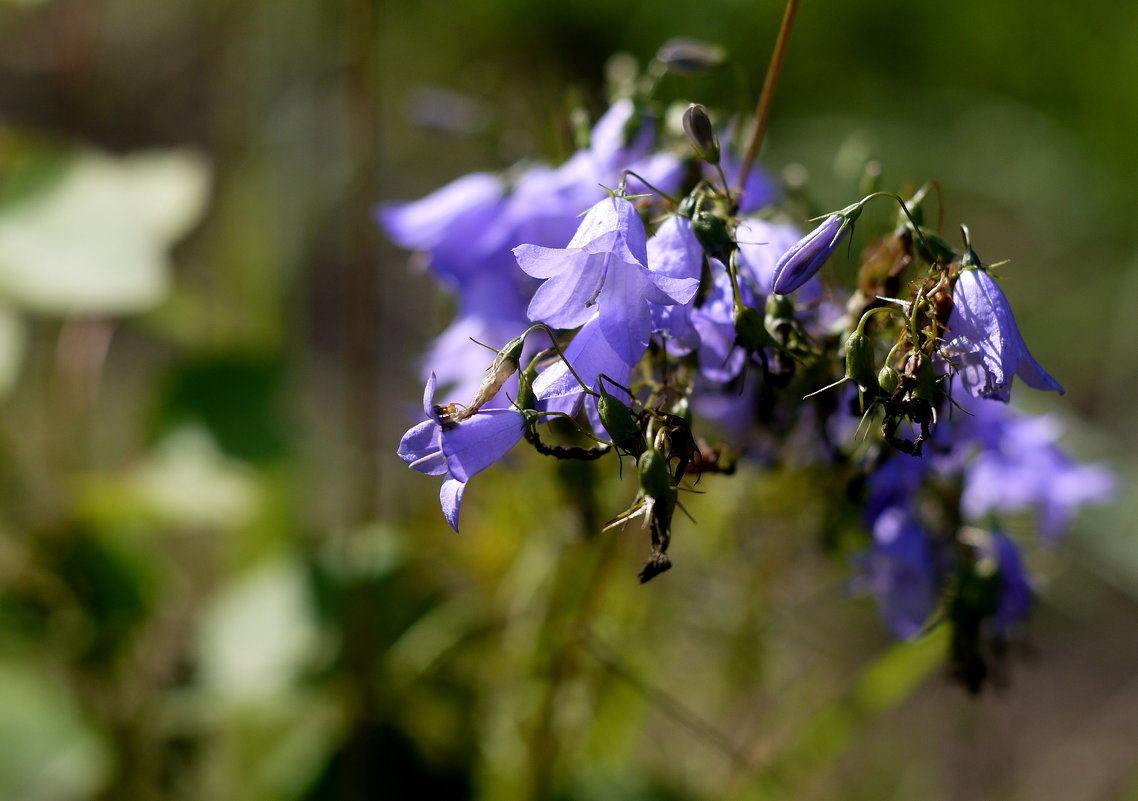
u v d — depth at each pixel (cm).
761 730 59
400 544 56
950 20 101
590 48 103
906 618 49
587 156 47
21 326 55
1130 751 69
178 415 58
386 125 105
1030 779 68
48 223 54
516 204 47
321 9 78
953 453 47
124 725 56
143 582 57
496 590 54
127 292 54
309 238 77
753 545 54
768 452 47
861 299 43
